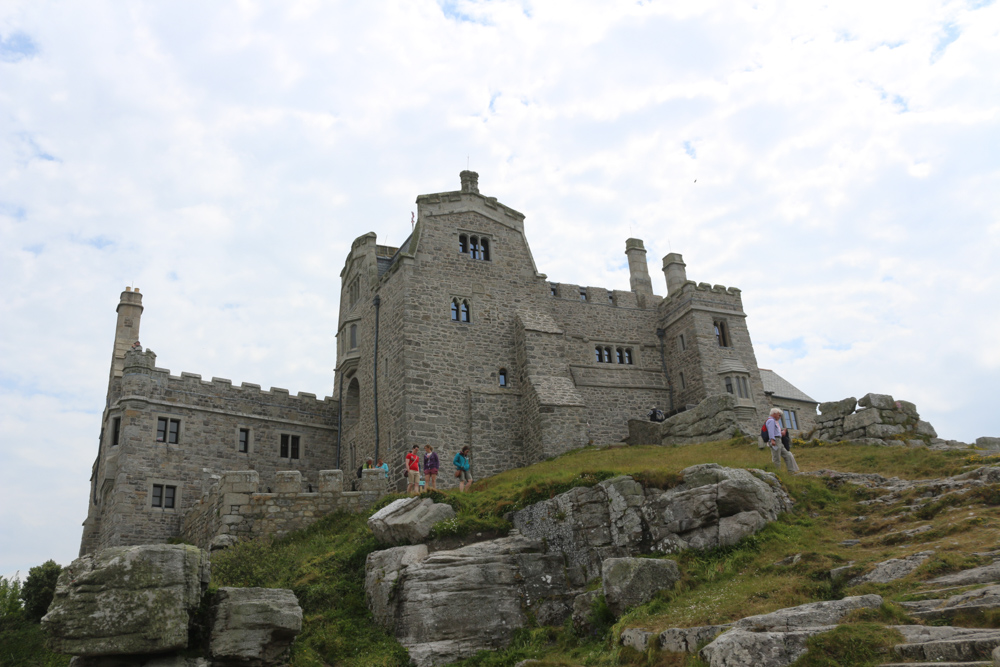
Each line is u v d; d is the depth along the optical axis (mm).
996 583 11461
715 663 10969
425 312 34844
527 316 37062
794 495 18859
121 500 32969
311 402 40219
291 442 38938
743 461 22000
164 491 34312
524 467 31047
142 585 13203
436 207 37344
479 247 38125
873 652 10039
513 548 18844
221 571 20109
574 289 42969
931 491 17469
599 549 18188
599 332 42312
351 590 19109
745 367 41312
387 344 35844
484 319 36312
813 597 13141
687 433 30531
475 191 38844
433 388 33625
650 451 28297
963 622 10383
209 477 35594
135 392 34812
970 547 13359
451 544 19422
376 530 20453
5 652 19562
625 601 15336
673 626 13297
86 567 13484
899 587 12430
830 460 22469
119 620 12812
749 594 13859
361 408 38000
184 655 13406
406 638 16984
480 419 34062
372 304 38531
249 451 37406
